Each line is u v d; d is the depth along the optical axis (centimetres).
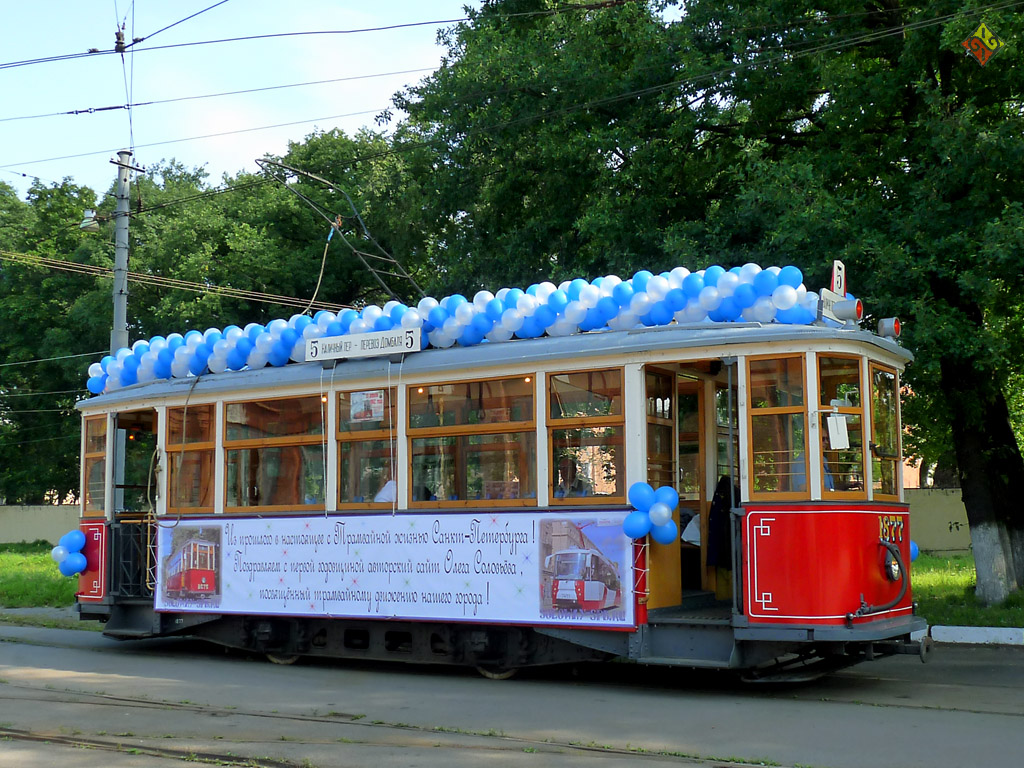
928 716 820
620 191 1582
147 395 1287
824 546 883
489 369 1034
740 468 916
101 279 3425
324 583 1122
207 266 3250
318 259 3375
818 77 1470
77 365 3644
